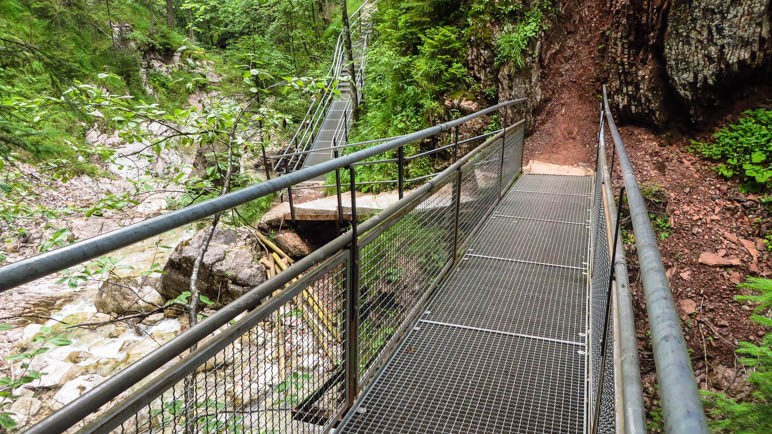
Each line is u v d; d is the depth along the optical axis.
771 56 7.29
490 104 9.56
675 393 0.54
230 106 5.05
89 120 4.30
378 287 2.87
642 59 8.36
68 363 5.71
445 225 4.14
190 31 20.00
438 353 3.21
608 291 1.97
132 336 6.29
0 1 9.77
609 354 1.73
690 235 6.49
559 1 9.54
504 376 2.98
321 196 10.10
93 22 12.62
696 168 7.43
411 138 3.16
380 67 11.11
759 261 6.02
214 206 1.45
